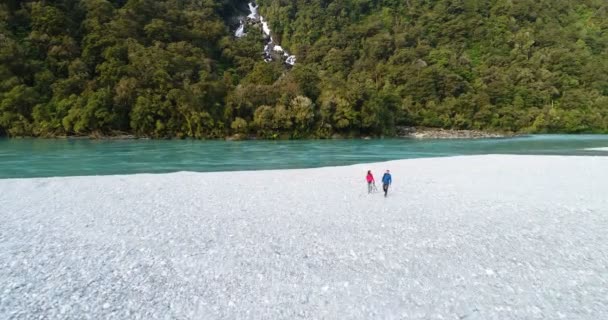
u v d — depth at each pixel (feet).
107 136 301.43
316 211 77.92
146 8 454.40
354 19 606.96
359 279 46.24
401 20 597.52
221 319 37.37
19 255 52.60
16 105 298.97
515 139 334.44
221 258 52.39
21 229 64.44
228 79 372.99
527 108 443.32
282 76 396.16
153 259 51.80
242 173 128.47
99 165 153.28
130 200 86.89
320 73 447.83
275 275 47.16
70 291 42.39
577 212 77.20
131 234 62.34
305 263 50.93
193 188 101.50
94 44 361.71
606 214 75.77
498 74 472.44
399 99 400.26
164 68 339.57
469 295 42.39
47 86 323.16
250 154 202.69
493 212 77.05
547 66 497.05
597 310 39.17
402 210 78.95
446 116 410.52
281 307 39.68
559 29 567.59
